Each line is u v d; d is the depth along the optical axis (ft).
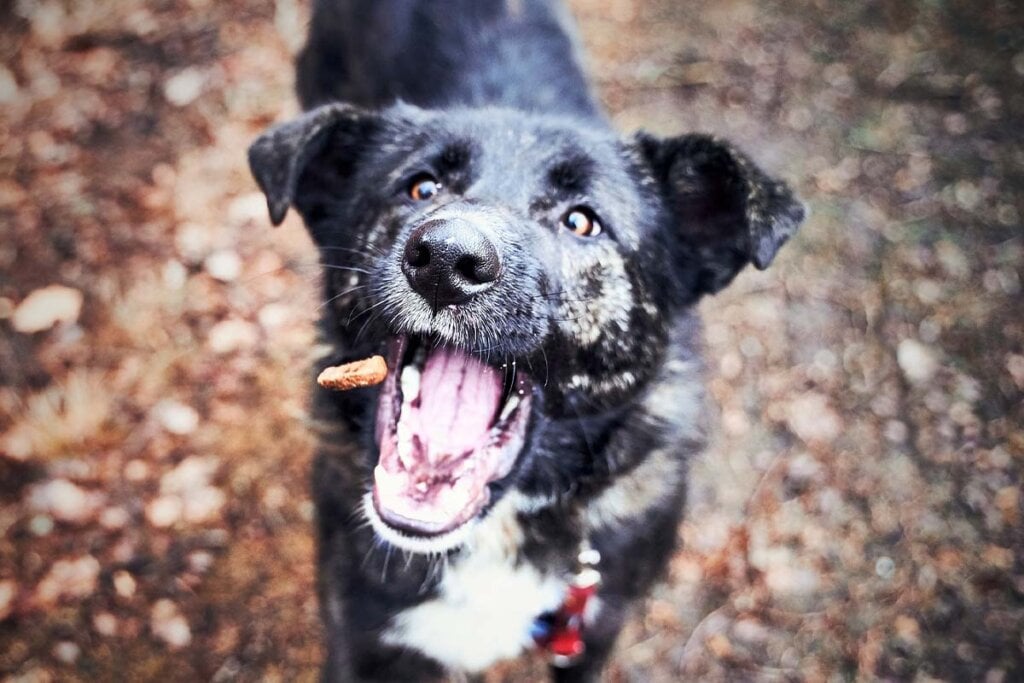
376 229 1.94
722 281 2.08
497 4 2.60
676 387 2.06
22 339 2.71
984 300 2.93
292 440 2.63
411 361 1.96
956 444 2.70
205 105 3.22
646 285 1.96
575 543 1.99
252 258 2.91
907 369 2.82
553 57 2.55
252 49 3.40
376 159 2.01
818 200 3.13
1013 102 3.41
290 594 2.44
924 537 2.57
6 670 2.28
